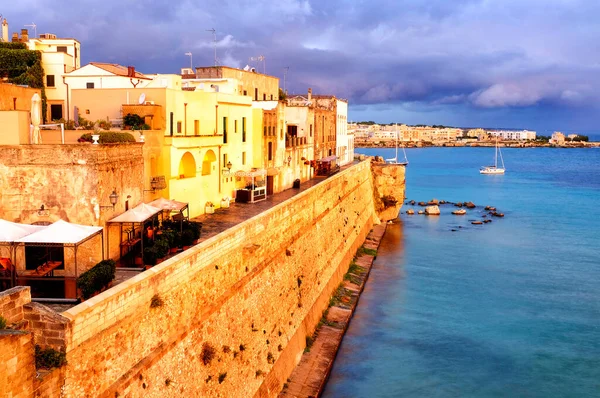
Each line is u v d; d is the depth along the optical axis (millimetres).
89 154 29969
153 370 23594
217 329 30453
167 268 24922
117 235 32844
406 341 51562
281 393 38844
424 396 42031
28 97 42375
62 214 30250
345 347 49750
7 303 17250
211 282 29891
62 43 69375
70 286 27547
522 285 69500
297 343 44656
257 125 65188
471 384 44094
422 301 62594
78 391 18859
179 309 26141
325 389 42344
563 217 121500
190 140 48000
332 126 106375
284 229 44500
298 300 46531
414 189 175625
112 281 28062
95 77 60844
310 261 52594
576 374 46219
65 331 18062
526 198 154875
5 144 30891
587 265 79562
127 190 34844
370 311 58969
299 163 81562
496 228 107562
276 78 95875
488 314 59062
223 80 72750
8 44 61781
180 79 65125
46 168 29906
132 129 42375
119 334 21250
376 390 42594
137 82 61938
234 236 33312
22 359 16484
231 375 31516
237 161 60594
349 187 81062
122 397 21234
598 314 59625
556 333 54312
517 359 48625
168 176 45094
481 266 78312
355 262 76750
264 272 39188
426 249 88375
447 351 49812
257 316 36719
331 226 64375
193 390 27047
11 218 29953
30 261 29047
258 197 61531
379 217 113875
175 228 38125
